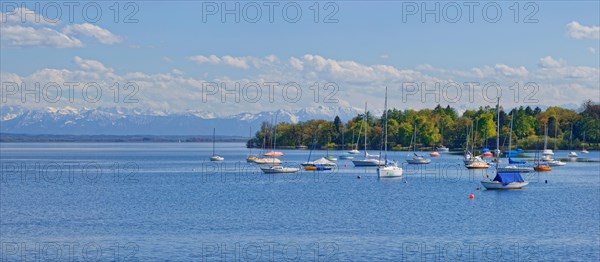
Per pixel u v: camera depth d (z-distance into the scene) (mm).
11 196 127875
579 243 74375
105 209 105938
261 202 113938
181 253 70000
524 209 102500
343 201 114562
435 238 77562
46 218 95750
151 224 89062
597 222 89312
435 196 121438
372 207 105875
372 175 176375
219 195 126500
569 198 117250
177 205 110562
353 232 81625
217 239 77438
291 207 106500
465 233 80875
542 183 148000
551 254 68750
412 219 92188
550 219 92062
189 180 165625
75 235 80750
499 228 84500
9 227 87375
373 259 66938
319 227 85562
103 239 77875
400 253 69500
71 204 113500
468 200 114688
